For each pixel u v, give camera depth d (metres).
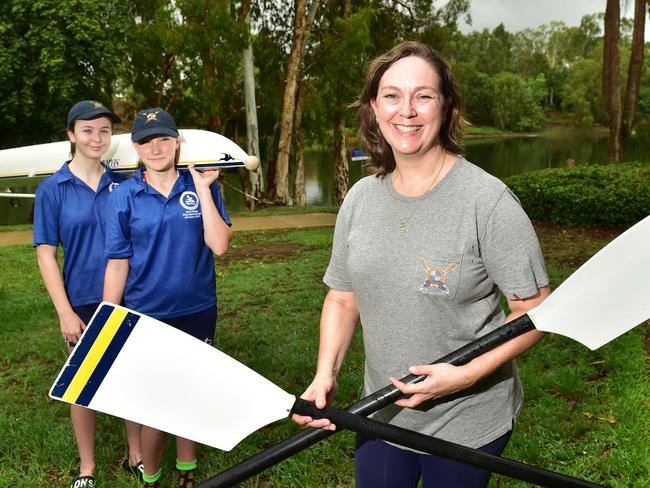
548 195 10.17
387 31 18.08
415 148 1.38
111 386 1.42
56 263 2.51
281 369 3.86
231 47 14.09
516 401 1.53
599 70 91.88
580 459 2.72
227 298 5.70
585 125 91.62
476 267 1.36
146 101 16.77
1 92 15.84
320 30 16.31
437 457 1.48
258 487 2.64
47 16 15.01
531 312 1.32
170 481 2.65
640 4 17.38
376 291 1.45
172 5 13.78
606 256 1.26
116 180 2.57
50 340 4.54
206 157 6.98
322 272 6.67
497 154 48.47
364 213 1.50
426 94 1.38
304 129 17.47
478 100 90.50
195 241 2.33
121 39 15.98
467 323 1.40
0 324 5.03
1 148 17.97
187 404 1.44
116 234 2.27
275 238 9.17
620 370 3.65
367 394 1.57
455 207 1.36
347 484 2.62
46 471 2.79
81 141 2.45
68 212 2.46
